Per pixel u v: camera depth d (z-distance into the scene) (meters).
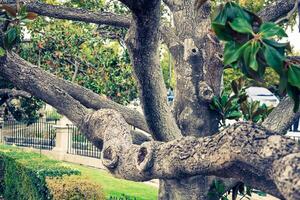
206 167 2.41
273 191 2.16
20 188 12.39
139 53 3.10
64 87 4.66
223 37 1.92
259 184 2.21
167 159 2.60
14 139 26.31
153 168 2.71
